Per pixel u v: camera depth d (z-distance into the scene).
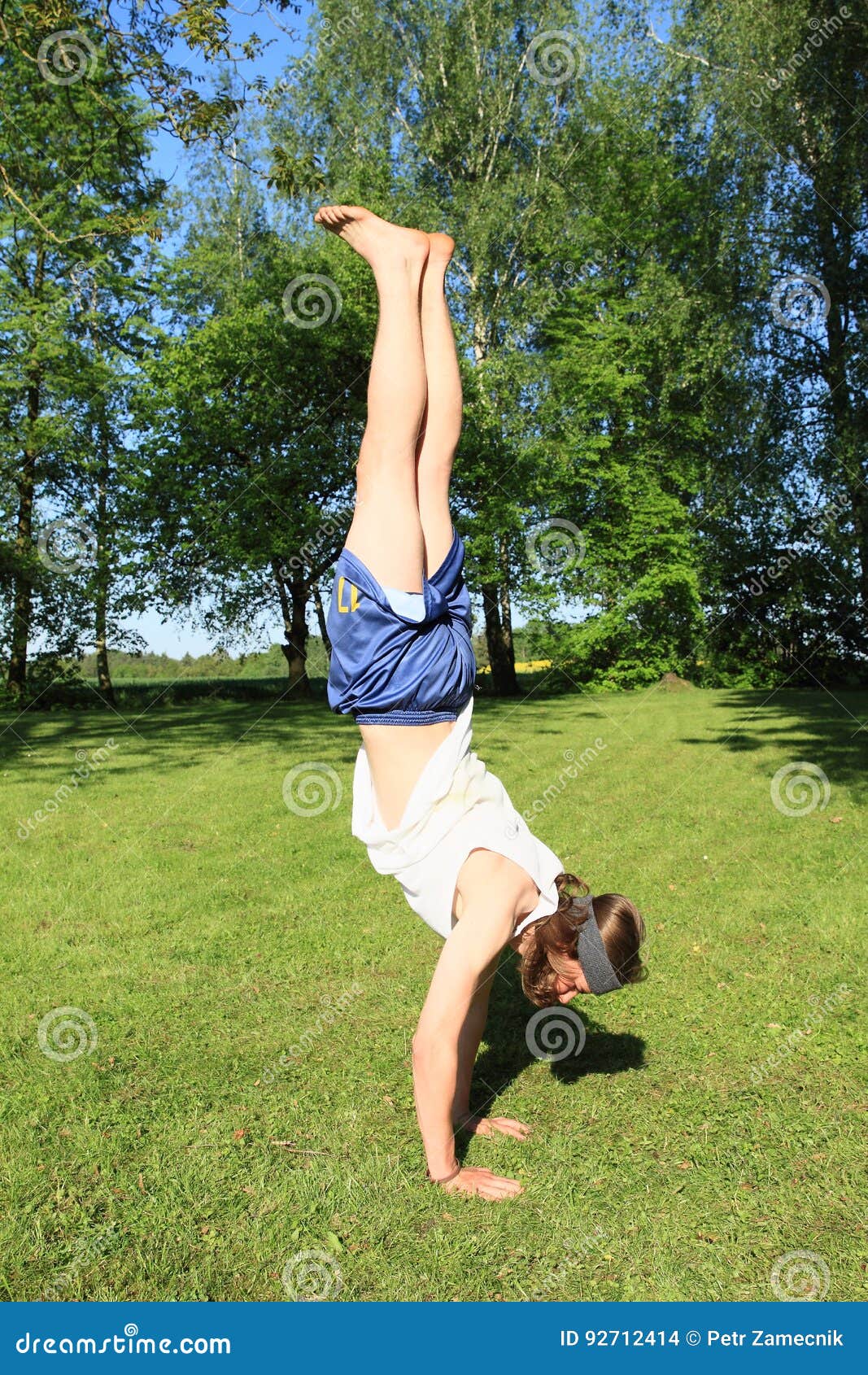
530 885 2.92
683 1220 2.62
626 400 23.45
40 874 6.63
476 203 23.31
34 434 22.59
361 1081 3.49
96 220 19.34
